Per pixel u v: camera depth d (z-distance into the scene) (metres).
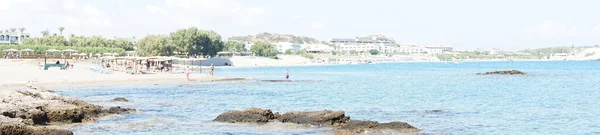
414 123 40.72
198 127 36.66
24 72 94.81
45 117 35.66
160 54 195.00
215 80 98.50
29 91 43.28
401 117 44.38
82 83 81.06
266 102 58.66
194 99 60.00
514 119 43.41
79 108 38.59
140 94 66.06
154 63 147.25
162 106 51.22
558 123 41.56
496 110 50.09
